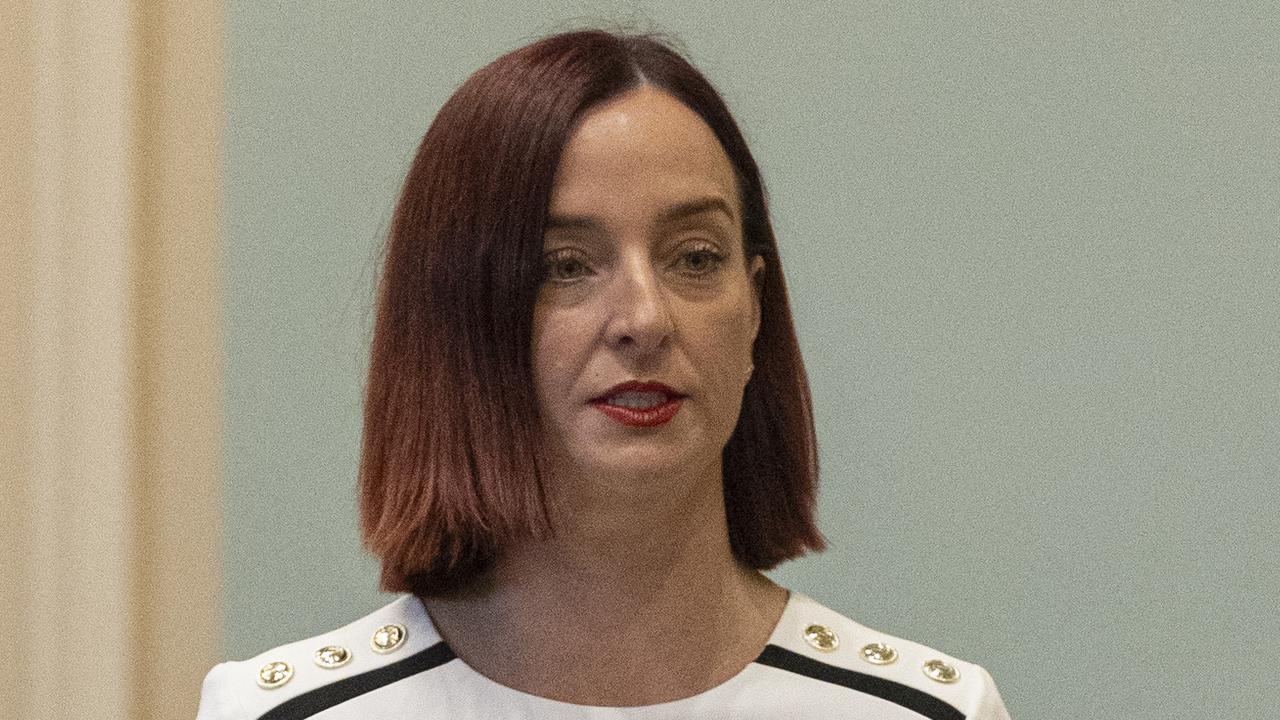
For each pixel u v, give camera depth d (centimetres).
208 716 498
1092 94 786
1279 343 767
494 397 471
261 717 491
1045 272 786
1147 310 778
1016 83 793
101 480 802
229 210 819
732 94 802
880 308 795
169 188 812
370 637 509
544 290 466
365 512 506
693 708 487
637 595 487
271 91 819
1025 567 779
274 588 813
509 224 464
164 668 811
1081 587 775
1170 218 779
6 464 794
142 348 812
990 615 780
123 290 804
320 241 818
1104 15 787
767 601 521
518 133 467
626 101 471
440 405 481
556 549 485
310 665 503
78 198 799
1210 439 770
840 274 798
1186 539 769
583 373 459
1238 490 767
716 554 498
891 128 799
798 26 803
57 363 799
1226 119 778
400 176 811
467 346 475
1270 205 773
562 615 488
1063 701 772
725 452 527
